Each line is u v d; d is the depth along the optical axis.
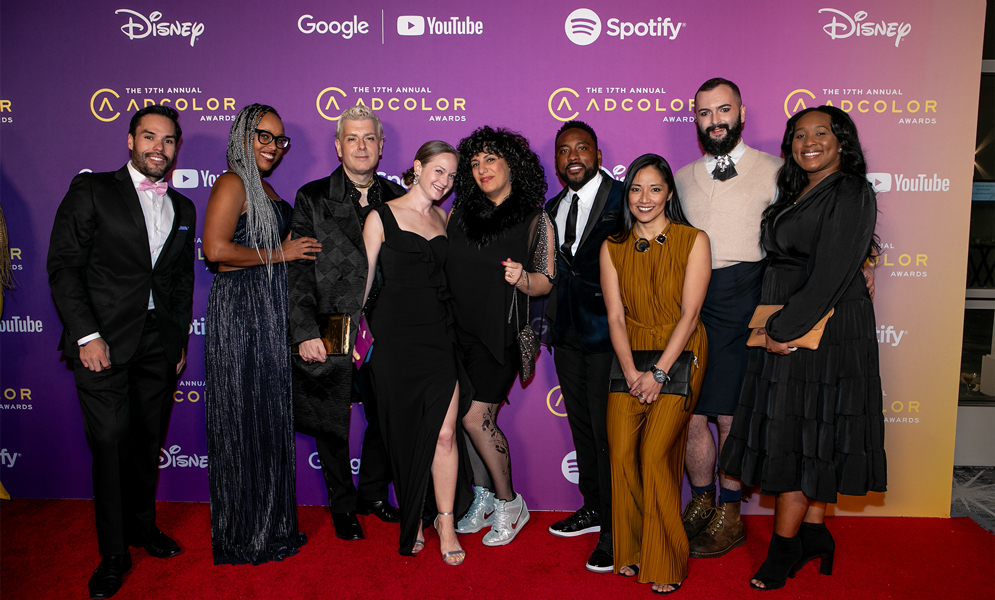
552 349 2.73
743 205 2.49
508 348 2.54
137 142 2.35
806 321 2.14
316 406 2.53
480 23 2.89
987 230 3.59
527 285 2.43
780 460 2.21
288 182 2.98
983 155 3.51
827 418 2.16
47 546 2.60
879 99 2.82
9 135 2.97
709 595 2.23
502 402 2.66
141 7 2.91
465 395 2.51
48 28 2.93
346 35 2.91
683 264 2.19
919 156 2.83
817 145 2.20
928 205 2.85
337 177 2.53
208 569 2.42
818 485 2.17
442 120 2.93
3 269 2.67
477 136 2.45
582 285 2.48
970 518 2.89
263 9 2.90
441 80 2.92
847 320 2.17
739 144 2.54
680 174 2.69
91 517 2.90
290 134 2.94
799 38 2.82
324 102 2.93
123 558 2.35
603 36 2.88
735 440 2.38
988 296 3.50
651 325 2.27
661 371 2.17
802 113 2.27
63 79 2.94
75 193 2.31
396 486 2.49
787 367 2.21
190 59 2.93
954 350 2.88
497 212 2.48
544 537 2.72
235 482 2.45
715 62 2.86
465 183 2.54
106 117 2.95
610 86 2.89
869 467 2.18
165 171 2.41
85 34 2.92
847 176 2.18
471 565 2.46
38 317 3.04
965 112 2.81
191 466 3.10
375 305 2.49
